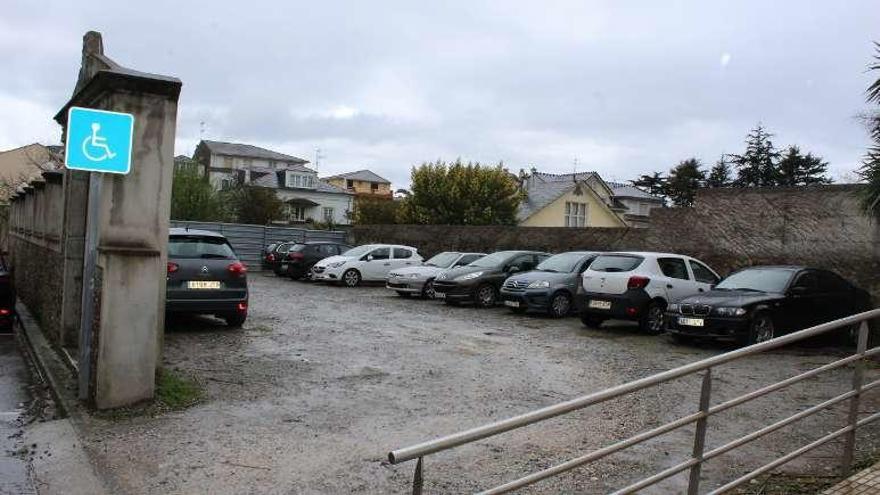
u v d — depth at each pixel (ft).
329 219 195.31
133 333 21.45
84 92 24.08
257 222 160.76
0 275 37.99
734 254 48.55
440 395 24.61
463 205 126.72
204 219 127.65
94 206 22.27
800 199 45.14
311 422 20.86
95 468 16.65
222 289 35.65
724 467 17.38
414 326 42.06
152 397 21.94
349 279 72.49
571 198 149.48
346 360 30.32
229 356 30.19
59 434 19.12
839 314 37.81
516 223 133.39
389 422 21.11
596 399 10.25
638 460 17.98
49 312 34.01
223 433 19.51
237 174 230.07
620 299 39.83
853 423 15.05
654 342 37.35
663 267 41.32
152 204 22.04
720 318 33.96
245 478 16.25
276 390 24.54
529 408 23.16
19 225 55.83
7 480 16.08
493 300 55.01
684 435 20.18
